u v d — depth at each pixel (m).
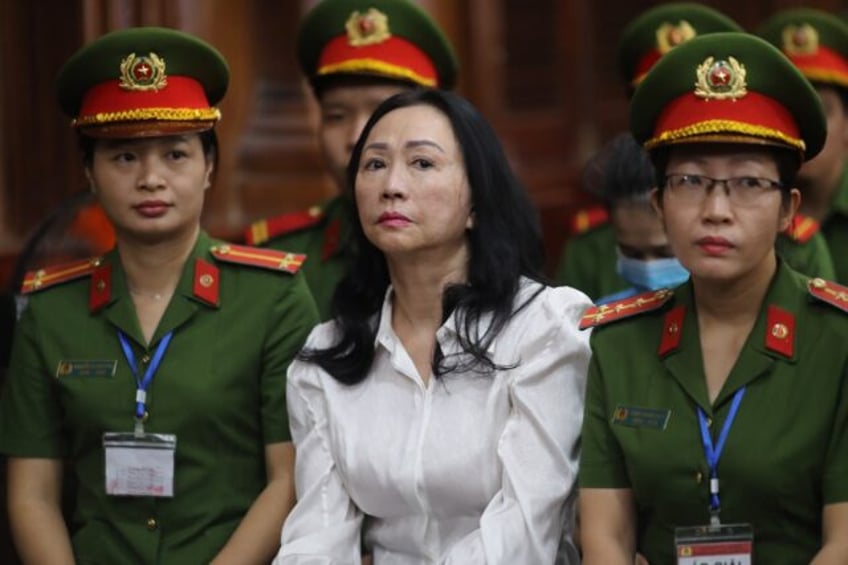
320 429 4.23
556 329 4.07
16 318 5.17
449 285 4.16
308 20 5.65
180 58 4.49
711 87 3.82
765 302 3.88
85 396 4.48
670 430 3.86
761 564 3.80
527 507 3.93
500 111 9.81
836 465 3.73
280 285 4.58
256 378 4.52
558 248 9.76
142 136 4.41
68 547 4.50
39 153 6.95
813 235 5.14
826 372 3.77
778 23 5.91
